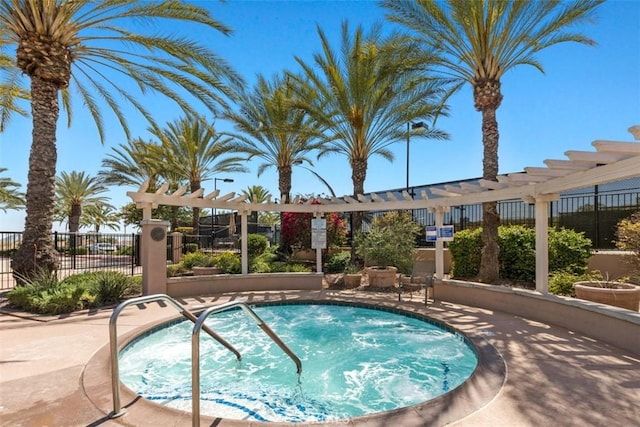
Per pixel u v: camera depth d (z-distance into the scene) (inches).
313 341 257.6
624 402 137.7
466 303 329.4
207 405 164.1
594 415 128.3
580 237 366.3
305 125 531.8
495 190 309.4
